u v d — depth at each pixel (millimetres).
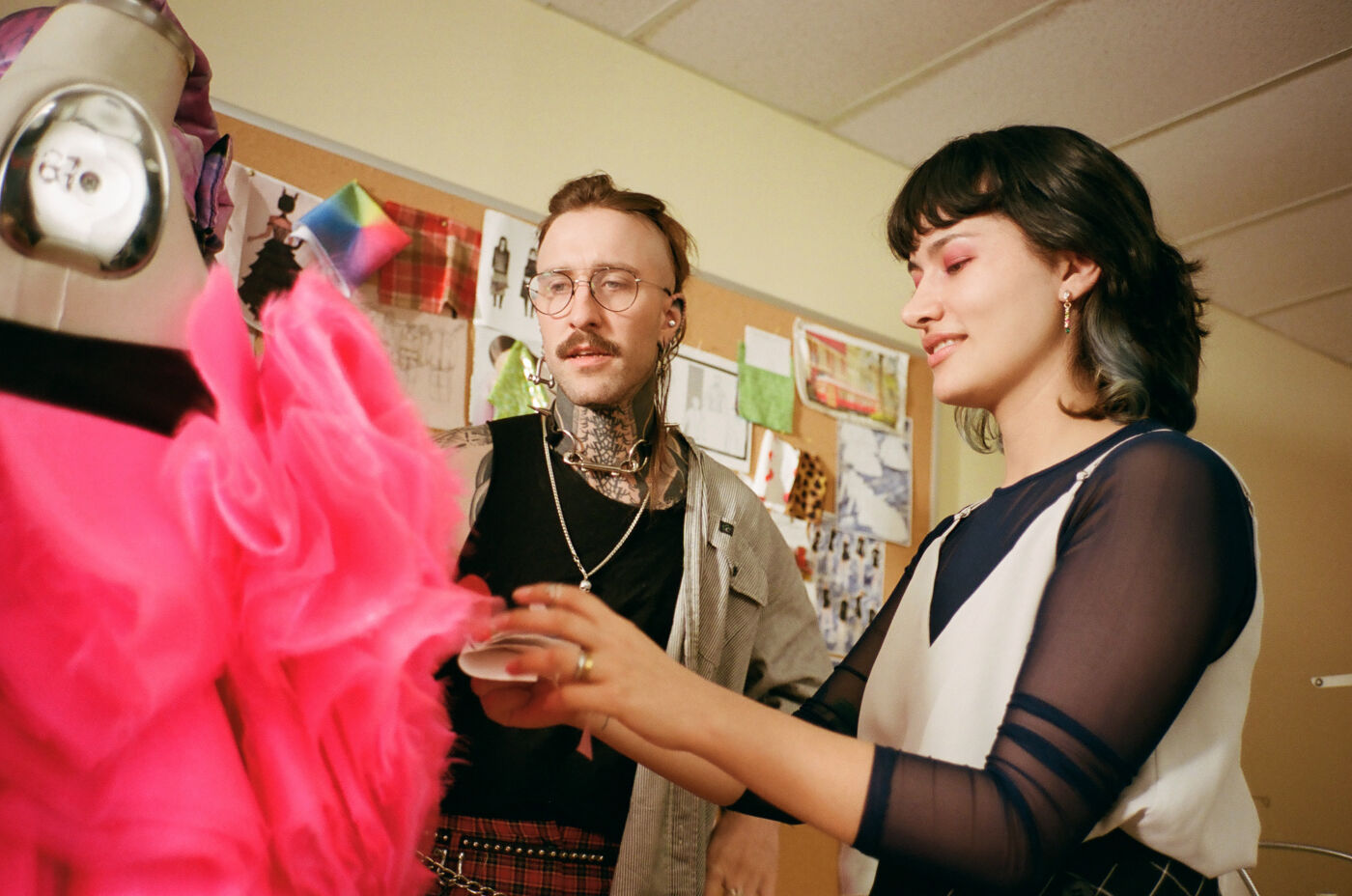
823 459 2521
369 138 2025
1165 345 806
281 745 617
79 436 561
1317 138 2863
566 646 628
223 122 1837
